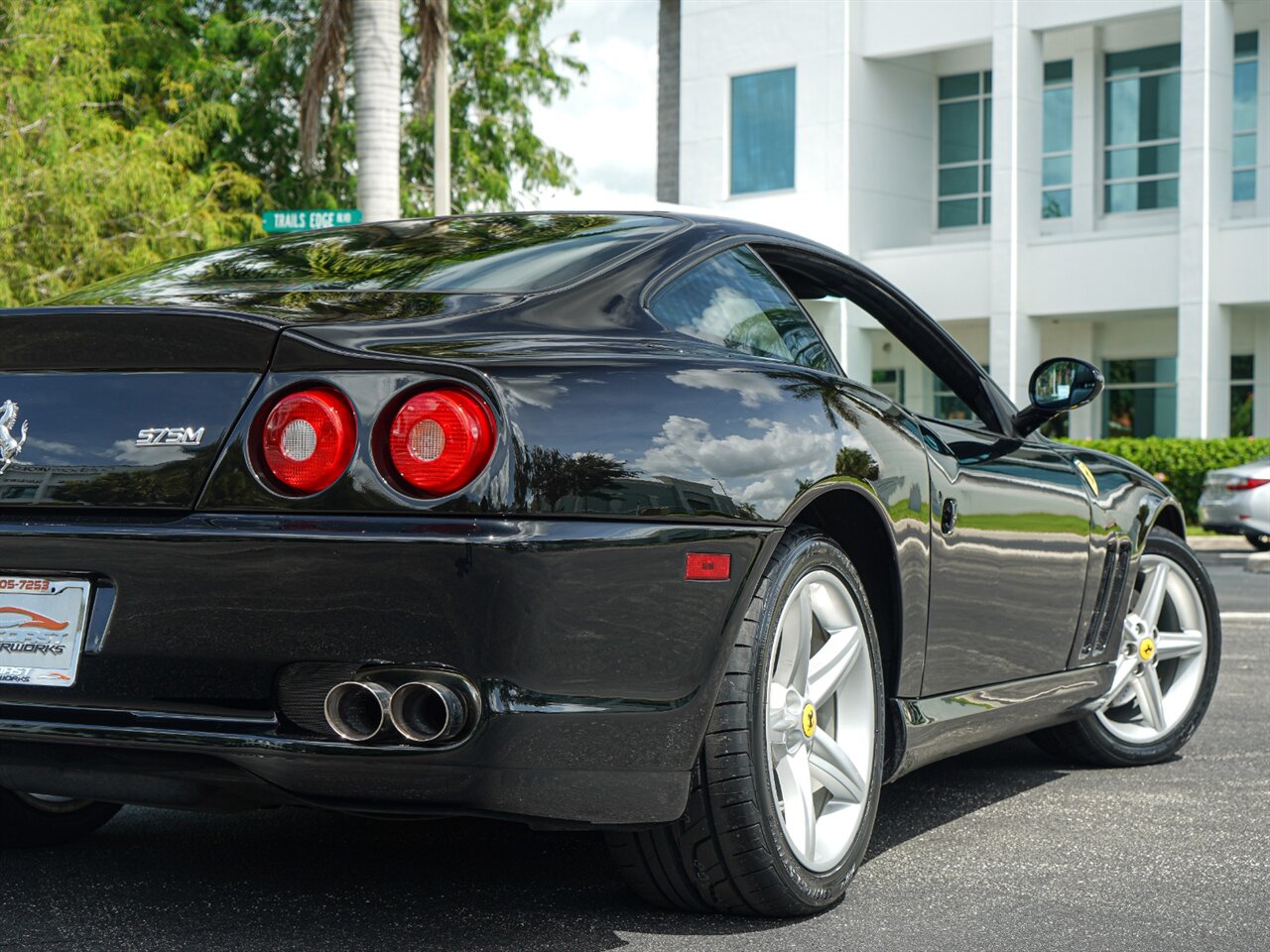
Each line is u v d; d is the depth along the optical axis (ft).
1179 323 74.13
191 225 64.59
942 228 85.92
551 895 10.47
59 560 8.67
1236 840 12.36
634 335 9.61
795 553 9.68
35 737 8.72
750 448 9.34
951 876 11.18
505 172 96.17
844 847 10.29
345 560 8.16
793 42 82.89
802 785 9.97
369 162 48.70
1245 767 15.48
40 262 59.72
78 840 11.96
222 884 10.75
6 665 8.82
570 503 8.39
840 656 10.32
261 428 8.45
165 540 8.43
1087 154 80.43
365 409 8.30
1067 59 81.30
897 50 80.79
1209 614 16.11
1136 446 62.59
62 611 8.72
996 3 76.59
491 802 8.35
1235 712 18.70
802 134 82.89
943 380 13.48
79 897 10.39
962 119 85.30
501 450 8.24
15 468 8.88
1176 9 71.92
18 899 10.34
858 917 10.07
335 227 12.12
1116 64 80.64
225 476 8.45
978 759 15.94
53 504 8.75
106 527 8.57
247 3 90.74
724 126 85.30
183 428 8.60
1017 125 76.18
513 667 8.19
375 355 8.38
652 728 8.82
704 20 85.87
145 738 8.50
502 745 8.23
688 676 8.95
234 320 8.50
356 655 8.21
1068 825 12.87
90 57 64.59
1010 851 11.96
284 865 11.28
